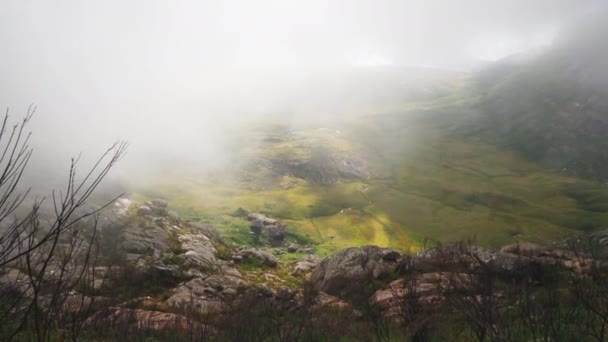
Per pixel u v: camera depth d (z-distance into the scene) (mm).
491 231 109812
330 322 19141
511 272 20312
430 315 14938
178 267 38375
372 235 107750
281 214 117500
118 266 30438
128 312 18188
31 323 9586
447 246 17016
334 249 90938
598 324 13656
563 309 14961
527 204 136125
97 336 13219
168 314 22531
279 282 44031
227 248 53969
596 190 149500
